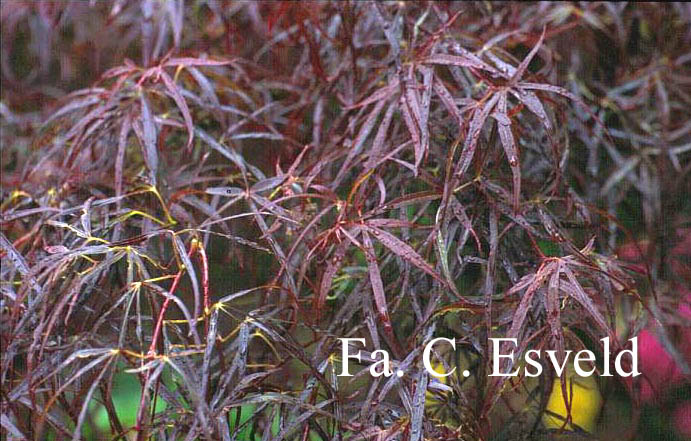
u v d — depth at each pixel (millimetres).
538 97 1063
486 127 1046
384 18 1126
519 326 958
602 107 1261
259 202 1053
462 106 1062
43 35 1425
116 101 1121
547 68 1166
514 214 1009
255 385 981
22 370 1060
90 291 1009
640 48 1320
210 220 1054
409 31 1125
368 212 1026
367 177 1032
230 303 1117
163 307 944
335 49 1250
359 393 1057
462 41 1149
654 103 1326
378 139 1037
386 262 1033
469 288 1097
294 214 1053
